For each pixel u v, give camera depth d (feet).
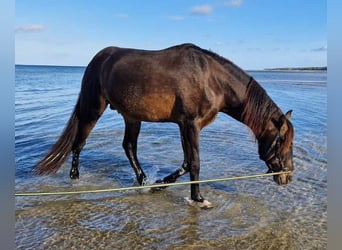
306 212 16.06
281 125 15.99
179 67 15.98
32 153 25.53
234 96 16.62
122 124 39.19
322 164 23.25
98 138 30.91
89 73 18.92
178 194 18.06
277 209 16.37
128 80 16.71
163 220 15.17
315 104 56.39
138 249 12.89
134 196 17.76
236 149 27.17
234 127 37.32
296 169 22.07
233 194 18.10
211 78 16.20
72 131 19.56
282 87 99.55
